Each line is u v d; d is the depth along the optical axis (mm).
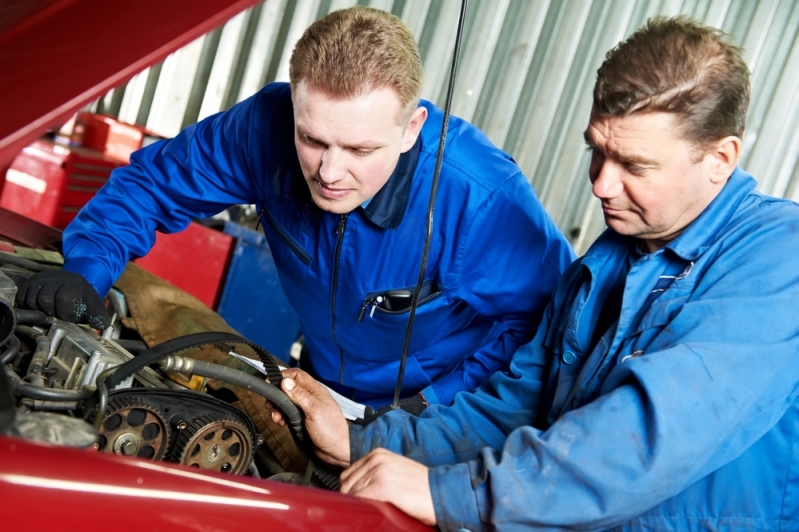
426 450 1099
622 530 950
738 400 805
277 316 2850
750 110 3365
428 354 1627
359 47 995
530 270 1414
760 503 917
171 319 1406
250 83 3176
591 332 1070
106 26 917
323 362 1696
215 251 2820
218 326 1440
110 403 831
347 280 1436
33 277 1158
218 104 3207
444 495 855
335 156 1046
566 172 3475
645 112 830
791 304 829
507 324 1483
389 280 1425
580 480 809
